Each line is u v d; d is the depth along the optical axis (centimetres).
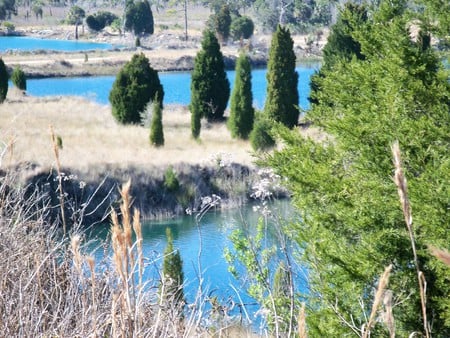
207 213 2644
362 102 1512
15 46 11138
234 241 1128
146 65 4275
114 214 284
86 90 6831
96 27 12775
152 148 3456
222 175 2991
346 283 1231
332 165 1494
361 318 1238
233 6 13212
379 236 1248
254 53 9112
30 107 4553
